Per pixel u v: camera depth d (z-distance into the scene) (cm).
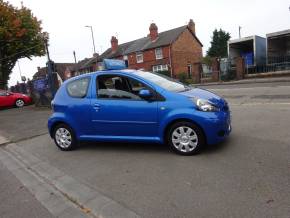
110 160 583
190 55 4616
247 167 462
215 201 374
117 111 599
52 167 596
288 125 671
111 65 662
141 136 587
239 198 373
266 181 408
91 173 530
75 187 481
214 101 547
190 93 563
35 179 551
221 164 487
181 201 385
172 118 544
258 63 2642
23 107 1916
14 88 3094
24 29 3394
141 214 369
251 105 1012
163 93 562
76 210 408
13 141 876
